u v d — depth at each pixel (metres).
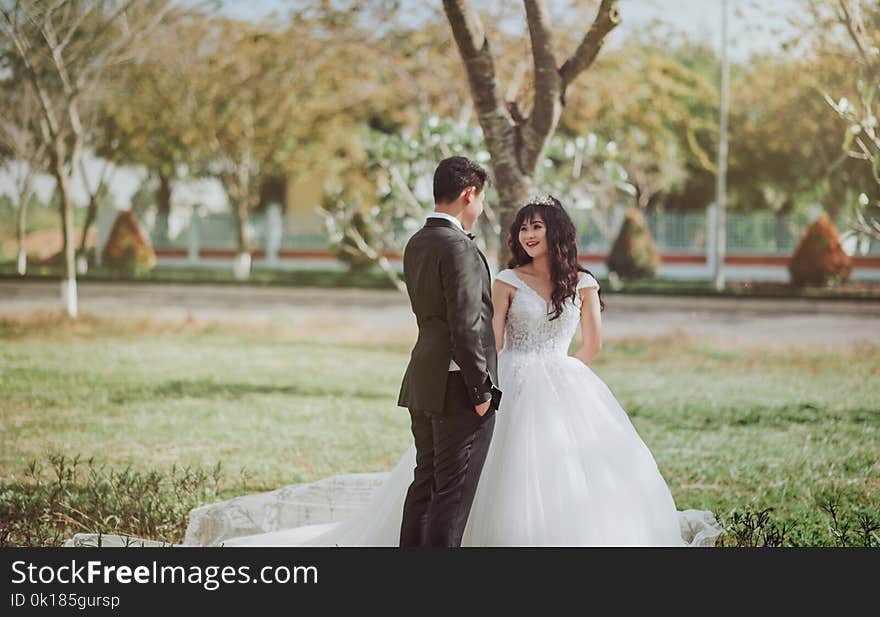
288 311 22.81
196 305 24.00
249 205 34.31
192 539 5.92
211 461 8.23
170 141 33.16
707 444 8.94
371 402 11.30
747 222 33.56
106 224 37.62
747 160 35.41
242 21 26.36
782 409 10.70
